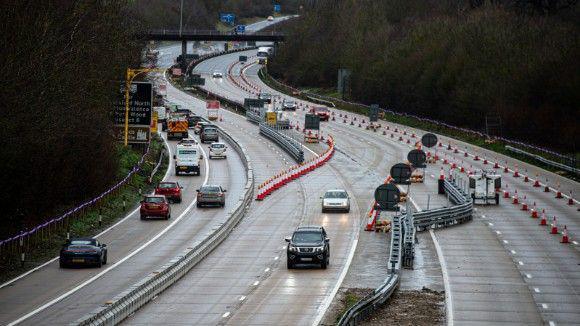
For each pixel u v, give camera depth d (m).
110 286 99.00
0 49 126.44
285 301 93.56
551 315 90.31
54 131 136.38
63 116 141.25
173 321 83.81
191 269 111.62
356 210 165.12
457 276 110.56
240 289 99.62
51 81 137.38
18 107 123.19
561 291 102.25
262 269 112.19
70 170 146.12
